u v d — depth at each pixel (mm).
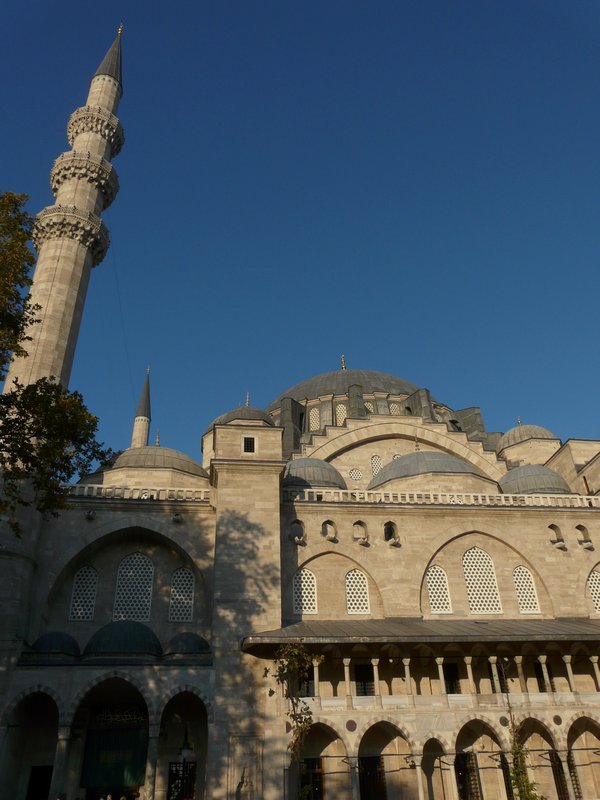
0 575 32625
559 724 33000
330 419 60719
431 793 33000
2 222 26391
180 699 35125
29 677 30953
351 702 32000
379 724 33188
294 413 58969
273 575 35688
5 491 25500
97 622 36250
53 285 43906
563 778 34375
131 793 32719
